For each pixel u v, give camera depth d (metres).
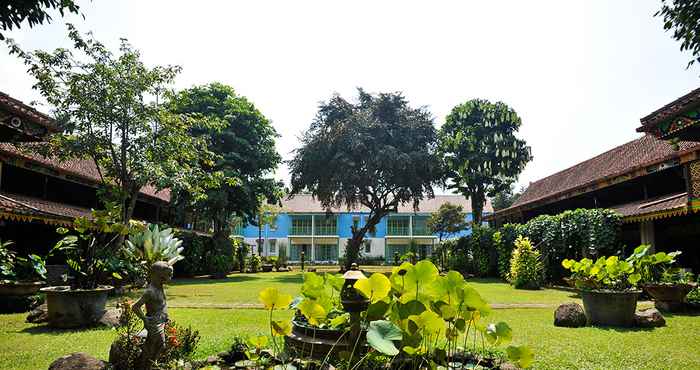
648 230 13.38
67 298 6.98
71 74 13.25
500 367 4.08
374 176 25.09
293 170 27.06
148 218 23.25
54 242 15.77
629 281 7.44
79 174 15.16
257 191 25.45
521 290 14.37
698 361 4.92
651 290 9.16
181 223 26.05
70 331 6.74
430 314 2.54
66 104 13.36
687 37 5.99
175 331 4.40
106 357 5.11
